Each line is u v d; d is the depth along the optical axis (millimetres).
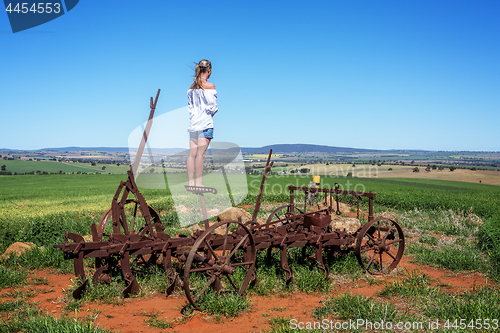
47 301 5043
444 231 11586
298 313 4883
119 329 4145
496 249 7949
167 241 5418
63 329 3785
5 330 3900
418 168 80125
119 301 4973
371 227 7273
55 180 63219
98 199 26375
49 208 19062
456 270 7195
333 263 7023
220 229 9625
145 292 5375
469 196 25656
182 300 5168
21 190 42625
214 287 5250
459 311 4707
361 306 4824
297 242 6219
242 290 5340
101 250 5055
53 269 6738
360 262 6738
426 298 5418
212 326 4363
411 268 7434
